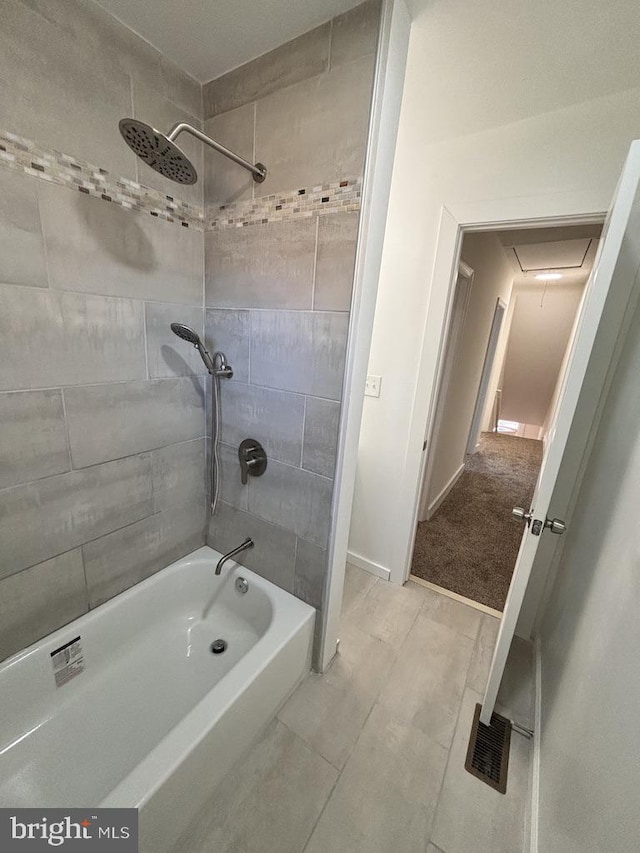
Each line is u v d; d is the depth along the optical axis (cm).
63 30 95
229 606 167
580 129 131
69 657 128
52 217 102
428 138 156
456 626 182
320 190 110
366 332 119
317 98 105
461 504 324
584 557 125
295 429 134
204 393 160
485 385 454
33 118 94
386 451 202
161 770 88
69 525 124
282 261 123
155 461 148
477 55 111
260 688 119
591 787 75
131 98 112
